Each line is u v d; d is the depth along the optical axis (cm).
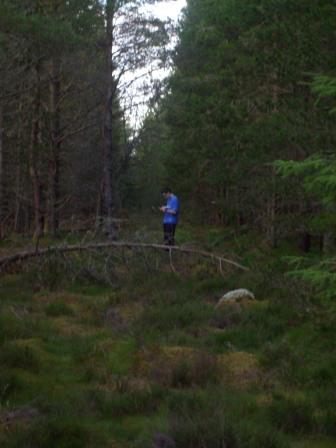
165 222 1647
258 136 1502
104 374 768
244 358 848
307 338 872
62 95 2267
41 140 2266
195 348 902
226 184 2058
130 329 998
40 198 2312
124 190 3788
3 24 1444
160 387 708
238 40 1877
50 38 1566
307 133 1269
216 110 2002
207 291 1314
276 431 588
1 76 1753
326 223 1021
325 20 1166
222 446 539
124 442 578
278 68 1405
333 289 698
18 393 680
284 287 1152
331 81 731
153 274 1442
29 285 1330
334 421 625
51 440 552
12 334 904
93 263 1423
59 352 865
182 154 2861
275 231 1750
